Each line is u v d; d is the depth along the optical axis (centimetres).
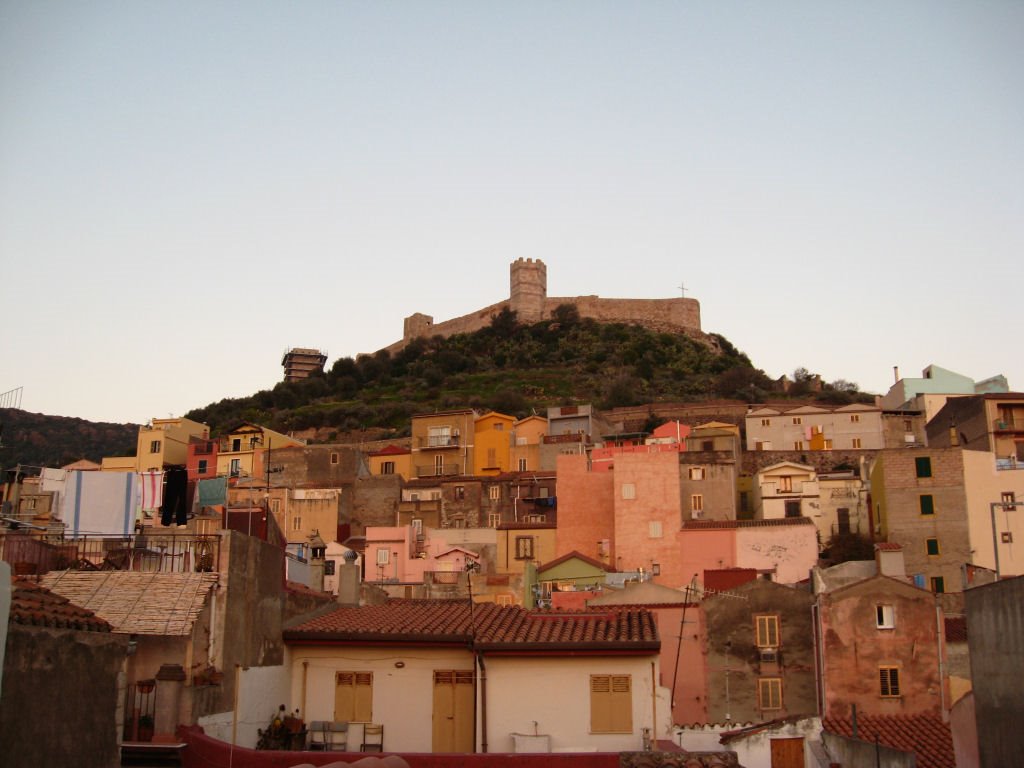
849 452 10888
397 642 3466
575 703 3341
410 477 12625
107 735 2284
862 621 4841
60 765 2128
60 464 14800
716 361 19838
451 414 12769
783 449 12469
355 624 3597
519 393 18162
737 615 5194
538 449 12212
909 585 4878
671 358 19638
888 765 3394
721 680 5091
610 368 19000
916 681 4728
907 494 8344
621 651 3338
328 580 6069
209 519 4703
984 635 2575
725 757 2727
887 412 12481
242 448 12394
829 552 8544
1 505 4900
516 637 3412
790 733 3844
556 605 6206
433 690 3453
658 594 5500
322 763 2727
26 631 2059
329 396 19538
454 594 7038
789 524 7888
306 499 10069
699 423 14275
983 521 8150
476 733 3331
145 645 2914
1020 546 8094
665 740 3316
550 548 8994
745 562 7894
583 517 9031
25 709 2042
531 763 2758
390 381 19725
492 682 3378
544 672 3375
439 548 8906
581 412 13038
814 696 5000
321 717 3462
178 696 2827
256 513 5103
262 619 3312
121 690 2350
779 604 5178
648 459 8762
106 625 2339
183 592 2998
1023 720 2358
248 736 3141
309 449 11956
